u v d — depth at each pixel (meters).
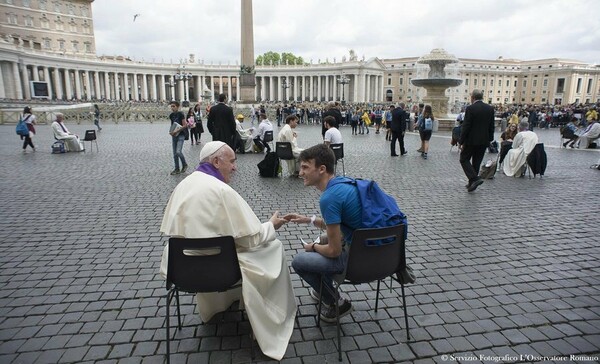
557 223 6.04
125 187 8.50
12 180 9.18
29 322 3.30
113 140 19.19
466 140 7.92
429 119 12.88
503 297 3.75
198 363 2.80
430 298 3.73
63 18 82.31
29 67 62.09
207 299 3.20
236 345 3.02
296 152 9.67
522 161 9.74
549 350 2.95
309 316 3.44
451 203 7.22
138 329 3.22
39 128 25.53
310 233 5.52
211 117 10.86
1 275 4.18
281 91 94.62
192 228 2.75
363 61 84.69
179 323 3.21
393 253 2.92
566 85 89.31
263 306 2.84
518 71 96.25
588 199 7.57
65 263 4.50
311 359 2.85
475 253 4.82
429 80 25.94
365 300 3.71
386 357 2.87
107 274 4.22
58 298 3.71
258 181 9.27
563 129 17.17
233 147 11.24
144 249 4.95
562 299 3.71
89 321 3.33
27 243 5.12
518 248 5.00
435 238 5.35
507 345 3.01
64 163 11.77
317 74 87.19
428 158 13.26
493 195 7.88
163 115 38.00
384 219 2.96
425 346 3.00
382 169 10.94
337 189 2.94
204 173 2.97
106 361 2.82
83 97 72.44
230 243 2.68
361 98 84.44
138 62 81.12
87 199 7.44
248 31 30.47
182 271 2.72
